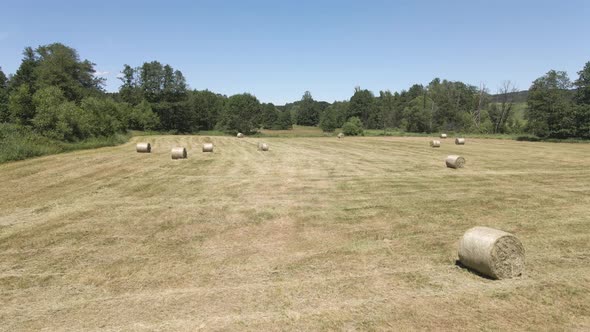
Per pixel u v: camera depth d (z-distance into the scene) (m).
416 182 16.67
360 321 5.53
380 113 98.69
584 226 10.26
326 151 31.91
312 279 6.98
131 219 10.86
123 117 54.19
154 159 25.00
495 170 20.34
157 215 11.29
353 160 25.08
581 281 6.89
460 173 19.25
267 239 9.23
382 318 5.61
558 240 9.16
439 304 6.05
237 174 18.89
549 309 5.89
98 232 9.70
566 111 50.06
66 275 7.15
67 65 67.50
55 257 8.03
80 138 35.66
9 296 6.34
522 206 12.42
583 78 51.22
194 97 95.31
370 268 7.49
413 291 6.50
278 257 8.08
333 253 8.30
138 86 84.38
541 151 32.84
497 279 6.96
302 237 9.38
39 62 69.00
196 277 7.07
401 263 7.75
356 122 69.62
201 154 28.44
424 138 55.41
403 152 31.27
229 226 10.26
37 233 9.60
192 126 88.56
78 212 11.62
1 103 44.97
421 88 118.81
